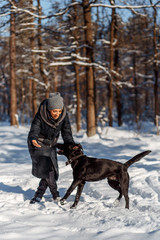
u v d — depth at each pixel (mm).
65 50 15141
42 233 2963
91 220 3428
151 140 11438
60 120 4367
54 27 13867
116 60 20344
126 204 4117
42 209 4012
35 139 4293
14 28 17312
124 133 14711
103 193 4809
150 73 26625
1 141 12312
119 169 4266
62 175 6477
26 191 5227
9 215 3594
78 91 18812
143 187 5031
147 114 23297
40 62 18906
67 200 4652
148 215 3463
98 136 13125
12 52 19250
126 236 2801
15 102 19578
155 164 7012
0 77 28438
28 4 13680
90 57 13664
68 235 2928
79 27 13578
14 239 2750
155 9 12219
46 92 19734
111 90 17109
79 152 4348
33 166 4465
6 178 6410
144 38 18953
